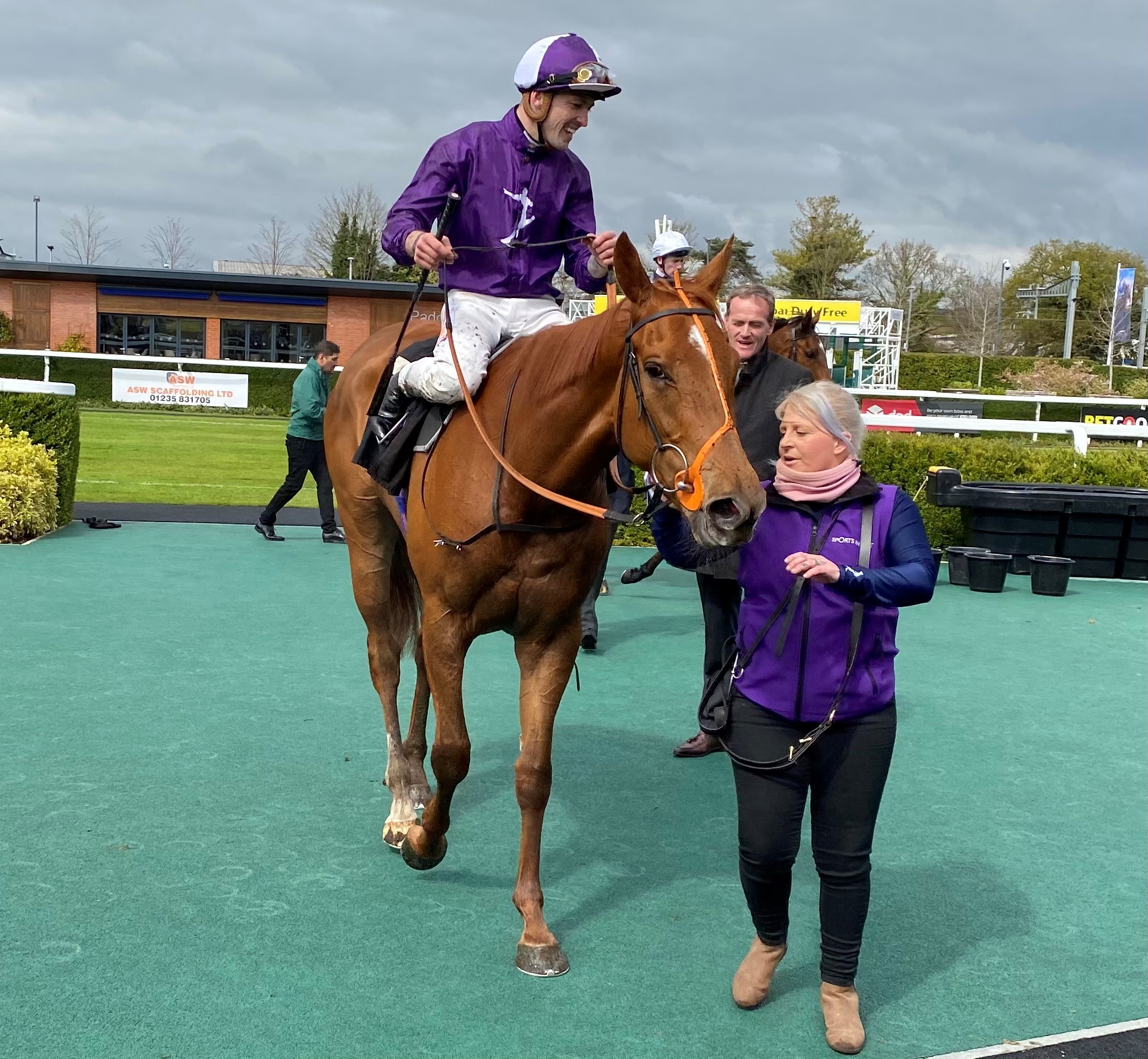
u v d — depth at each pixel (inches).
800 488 100.6
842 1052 98.3
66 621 244.7
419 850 126.1
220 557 338.0
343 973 107.7
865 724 98.8
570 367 104.6
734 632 168.6
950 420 435.8
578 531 111.2
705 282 96.9
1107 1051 99.3
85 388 1069.8
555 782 162.6
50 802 144.8
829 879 100.6
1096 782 171.3
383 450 129.0
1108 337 2393.0
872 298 2503.7
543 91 121.8
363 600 154.0
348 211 2214.6
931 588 96.6
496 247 123.0
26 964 106.1
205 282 1339.8
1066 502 356.5
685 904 125.7
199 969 107.0
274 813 145.5
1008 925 124.2
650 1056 97.0
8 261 1300.4
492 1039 98.3
